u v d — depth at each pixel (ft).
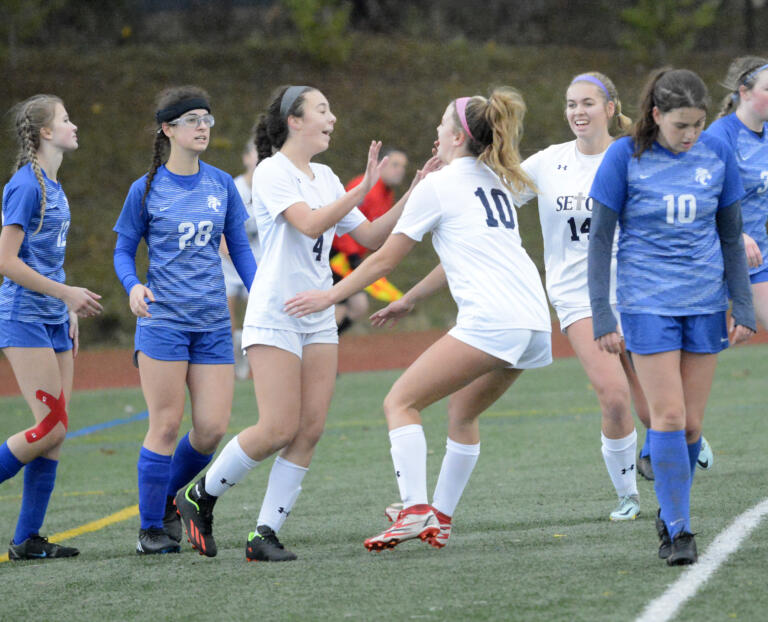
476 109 55.72
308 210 55.42
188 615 45.37
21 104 63.36
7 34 320.50
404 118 315.78
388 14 374.02
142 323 61.31
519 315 53.88
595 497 71.41
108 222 269.44
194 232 61.16
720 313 50.49
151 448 60.75
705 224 49.85
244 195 134.41
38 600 50.08
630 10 364.17
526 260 55.98
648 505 67.46
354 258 143.54
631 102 330.13
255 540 56.85
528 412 118.32
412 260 267.59
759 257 69.41
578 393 132.67
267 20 358.64
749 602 42.37
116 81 316.19
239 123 305.94
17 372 61.67
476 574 49.96
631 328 50.21
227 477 56.59
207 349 62.08
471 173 55.88
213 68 327.88
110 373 185.88
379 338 225.35
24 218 60.54
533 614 42.16
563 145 69.92
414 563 53.57
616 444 63.21
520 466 85.87
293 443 57.62
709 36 379.55
